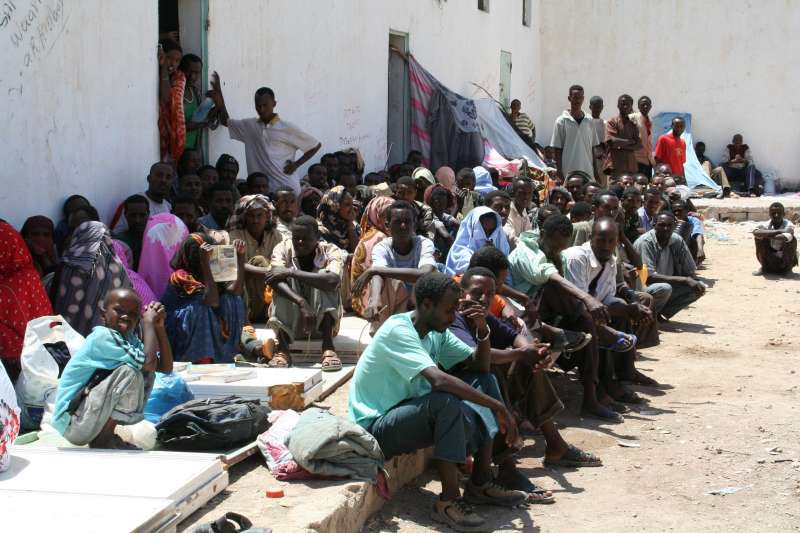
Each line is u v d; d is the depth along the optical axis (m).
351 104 12.90
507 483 4.86
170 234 6.69
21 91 6.25
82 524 3.38
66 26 6.71
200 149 9.43
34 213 6.41
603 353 6.57
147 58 7.91
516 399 5.40
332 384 5.88
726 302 10.92
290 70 11.16
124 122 7.56
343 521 4.07
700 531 4.44
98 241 5.83
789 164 22.20
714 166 22.45
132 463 4.12
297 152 11.36
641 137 15.80
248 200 7.37
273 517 3.86
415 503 4.75
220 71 9.69
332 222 8.34
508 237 8.23
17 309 5.32
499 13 19.61
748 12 22.06
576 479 5.18
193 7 9.31
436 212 9.79
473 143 14.85
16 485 3.82
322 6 11.88
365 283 6.44
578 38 23.20
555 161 15.36
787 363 7.95
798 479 5.15
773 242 12.72
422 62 15.45
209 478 4.07
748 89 22.27
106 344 4.38
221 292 6.14
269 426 4.81
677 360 8.03
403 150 15.13
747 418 6.30
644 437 5.91
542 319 6.39
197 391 5.16
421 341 4.60
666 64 22.70
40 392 4.93
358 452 4.41
